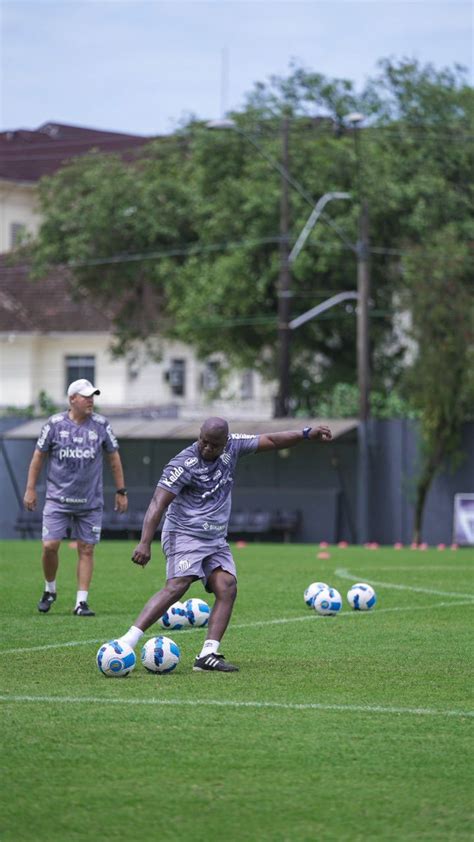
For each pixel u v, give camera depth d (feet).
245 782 73.67
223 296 496.64
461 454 398.42
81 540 153.99
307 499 419.74
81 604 152.46
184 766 77.05
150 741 83.20
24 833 64.44
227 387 579.48
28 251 594.24
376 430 413.39
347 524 416.87
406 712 92.99
